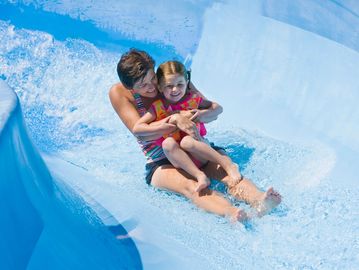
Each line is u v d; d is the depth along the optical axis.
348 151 5.15
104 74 6.43
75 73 6.44
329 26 6.47
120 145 5.36
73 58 6.65
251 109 5.96
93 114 5.84
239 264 3.76
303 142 5.39
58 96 6.09
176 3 7.24
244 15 6.79
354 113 5.48
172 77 4.38
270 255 3.84
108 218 4.13
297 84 6.00
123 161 5.07
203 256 3.83
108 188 4.57
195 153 4.45
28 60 6.57
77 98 6.07
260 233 4.03
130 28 7.08
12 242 2.99
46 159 4.92
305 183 4.64
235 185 4.33
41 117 5.76
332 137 5.36
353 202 4.36
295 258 3.79
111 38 6.98
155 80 4.50
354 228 4.05
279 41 6.41
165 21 7.12
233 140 5.40
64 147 5.32
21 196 3.24
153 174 4.60
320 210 4.26
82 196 4.30
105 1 7.39
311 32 6.37
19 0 7.33
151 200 4.46
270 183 4.66
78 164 5.00
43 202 3.55
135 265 3.71
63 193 4.03
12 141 3.30
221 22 6.87
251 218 4.15
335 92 5.74
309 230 4.04
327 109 5.65
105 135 5.52
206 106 4.77
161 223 4.15
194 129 4.45
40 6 7.28
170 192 4.51
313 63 6.08
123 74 4.42
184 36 6.94
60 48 6.77
